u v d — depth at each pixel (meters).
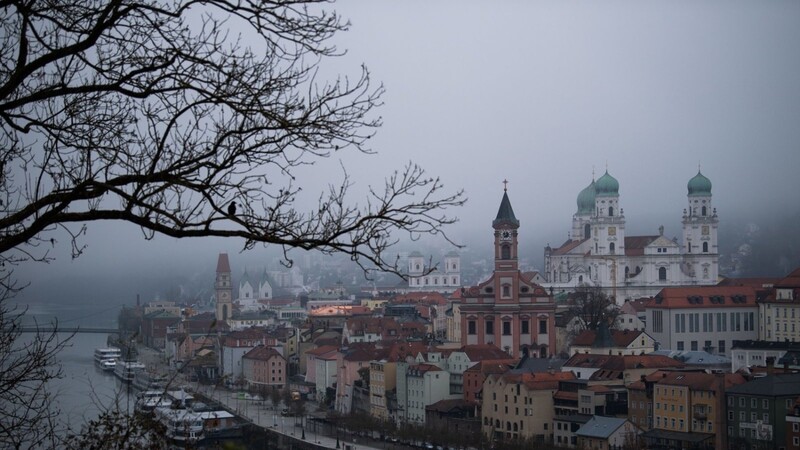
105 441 30.47
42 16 23.61
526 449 187.00
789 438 165.25
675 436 176.62
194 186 23.05
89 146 23.95
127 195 23.11
